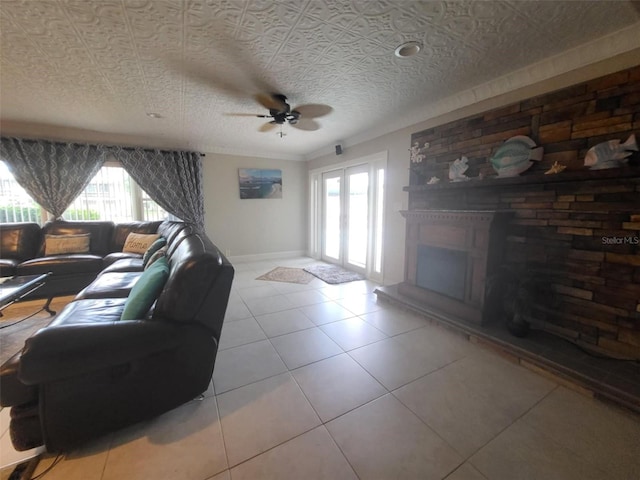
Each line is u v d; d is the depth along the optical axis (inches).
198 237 87.3
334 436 55.6
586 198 77.9
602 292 76.4
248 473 47.9
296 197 236.4
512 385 71.0
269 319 112.0
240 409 62.7
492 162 98.6
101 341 50.1
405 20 65.5
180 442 54.0
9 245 138.2
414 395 67.5
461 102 109.3
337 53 79.5
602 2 60.1
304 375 75.4
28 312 117.4
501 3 60.0
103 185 173.6
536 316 90.3
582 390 67.2
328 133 164.1
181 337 57.1
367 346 90.7
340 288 153.2
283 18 64.4
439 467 49.0
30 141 145.9
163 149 179.5
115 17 63.5
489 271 92.5
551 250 85.6
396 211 145.6
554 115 84.2
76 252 147.4
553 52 79.7
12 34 69.5
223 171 205.2
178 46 75.6
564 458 50.7
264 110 124.2
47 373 46.3
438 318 103.5
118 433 55.9
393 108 123.4
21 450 49.1
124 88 102.2
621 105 71.6
